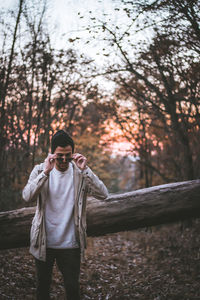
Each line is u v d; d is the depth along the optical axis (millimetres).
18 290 3098
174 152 7148
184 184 3049
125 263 4734
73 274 2168
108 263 4660
